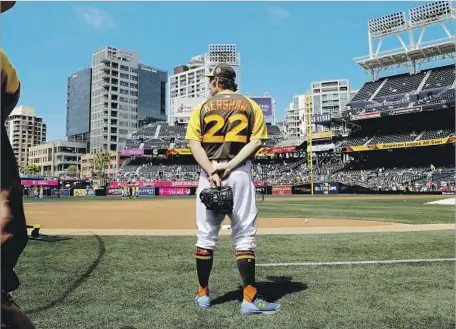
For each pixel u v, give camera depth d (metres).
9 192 1.53
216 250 6.30
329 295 3.68
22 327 1.63
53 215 17.69
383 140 53.66
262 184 58.41
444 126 50.09
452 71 52.38
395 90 56.47
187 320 2.98
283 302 3.46
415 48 54.38
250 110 3.37
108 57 133.25
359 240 7.49
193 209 22.97
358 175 53.94
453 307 3.30
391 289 3.88
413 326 2.86
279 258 5.61
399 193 46.66
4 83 1.52
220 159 3.30
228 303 3.45
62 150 119.06
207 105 3.39
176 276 4.44
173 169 68.44
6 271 1.57
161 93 156.25
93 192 54.78
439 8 52.31
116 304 3.39
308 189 52.66
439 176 46.66
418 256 5.71
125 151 69.06
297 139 67.56
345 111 57.84
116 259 5.49
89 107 139.38
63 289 3.87
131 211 20.92
